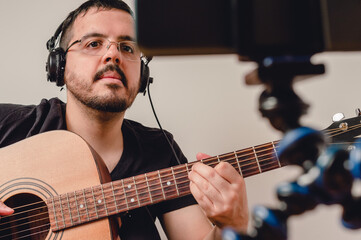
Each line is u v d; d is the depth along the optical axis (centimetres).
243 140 160
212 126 160
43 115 124
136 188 99
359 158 28
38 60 162
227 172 92
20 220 107
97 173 100
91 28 115
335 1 29
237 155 99
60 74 120
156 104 160
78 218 96
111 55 111
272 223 31
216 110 161
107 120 116
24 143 105
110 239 96
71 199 97
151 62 160
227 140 160
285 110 29
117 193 98
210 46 27
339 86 154
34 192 99
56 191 99
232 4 27
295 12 28
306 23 28
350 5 29
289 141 30
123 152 122
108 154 121
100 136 120
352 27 29
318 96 153
